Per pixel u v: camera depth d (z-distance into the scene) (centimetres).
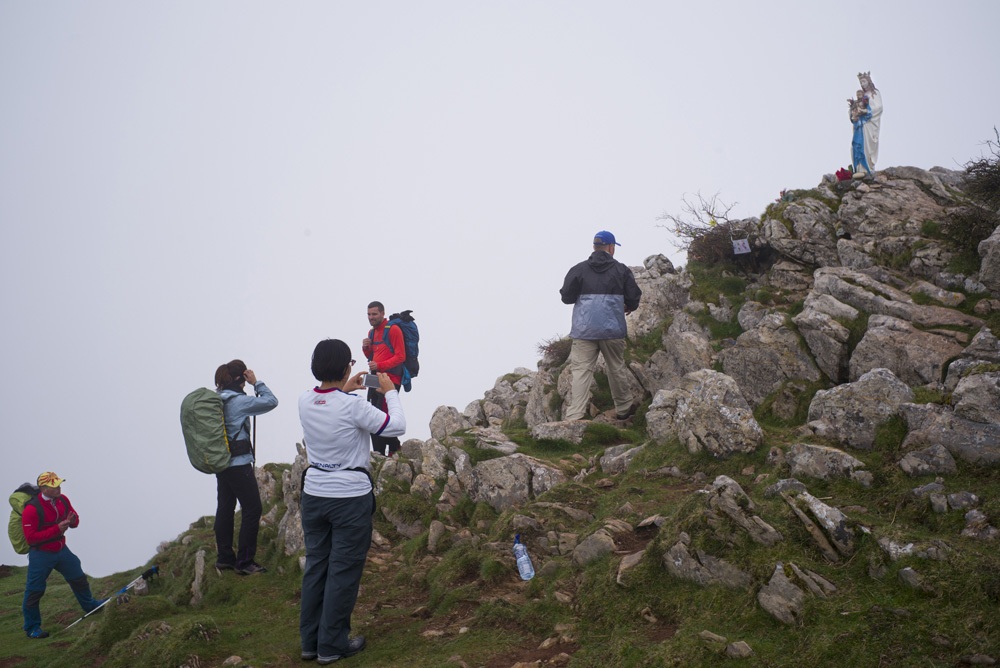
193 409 748
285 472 927
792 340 893
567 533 635
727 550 476
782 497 510
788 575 433
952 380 691
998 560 399
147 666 548
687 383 765
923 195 1114
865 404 627
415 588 637
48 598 1123
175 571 903
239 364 793
